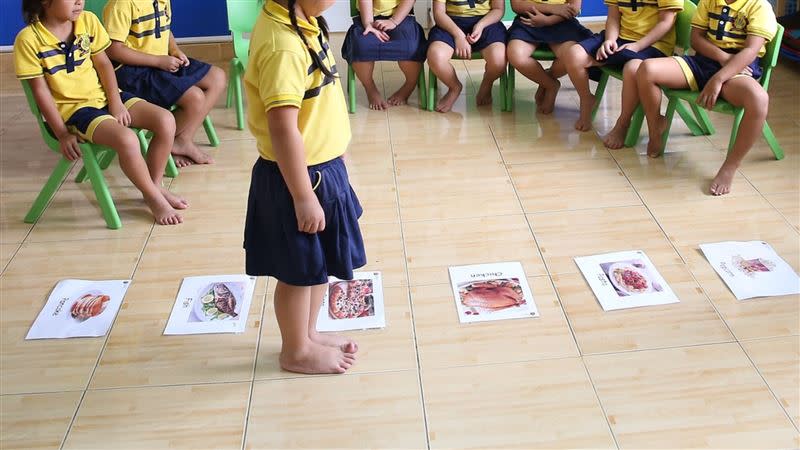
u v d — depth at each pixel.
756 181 3.22
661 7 3.46
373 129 3.86
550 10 3.87
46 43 2.88
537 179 3.31
